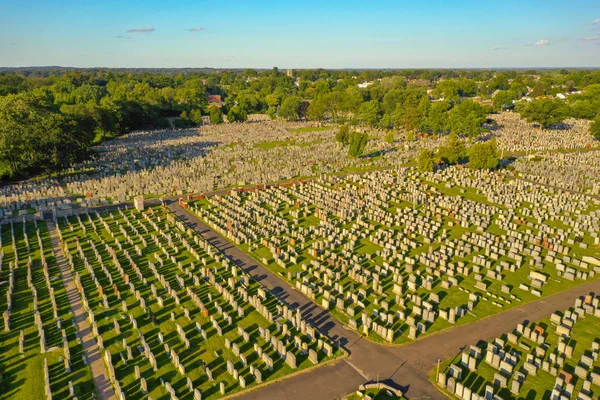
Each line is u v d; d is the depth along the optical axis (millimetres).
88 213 60062
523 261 46688
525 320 35562
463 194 71500
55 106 140750
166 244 50688
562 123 155250
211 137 130500
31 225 55656
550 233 53375
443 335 33656
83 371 29156
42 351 30906
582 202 64312
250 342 32594
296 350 31703
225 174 82438
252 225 56531
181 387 27906
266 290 40562
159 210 62812
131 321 34938
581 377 28609
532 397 26953
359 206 63531
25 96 93938
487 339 33125
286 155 100625
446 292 40156
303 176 82812
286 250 49469
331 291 40281
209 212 61781
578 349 31562
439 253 47656
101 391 27391
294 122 171875
